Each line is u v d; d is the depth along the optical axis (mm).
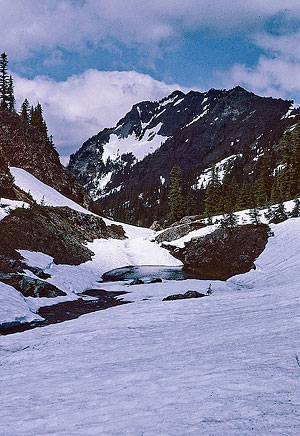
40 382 10055
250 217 52969
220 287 30797
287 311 14562
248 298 21094
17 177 59938
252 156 171000
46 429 6305
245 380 6773
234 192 75000
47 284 27438
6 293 22906
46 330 17719
